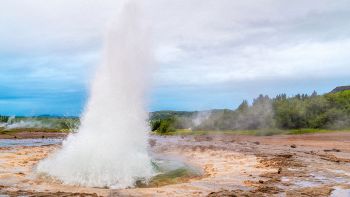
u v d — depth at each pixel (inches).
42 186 514.0
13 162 763.4
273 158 939.3
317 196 475.5
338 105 3097.9
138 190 498.0
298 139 2038.6
